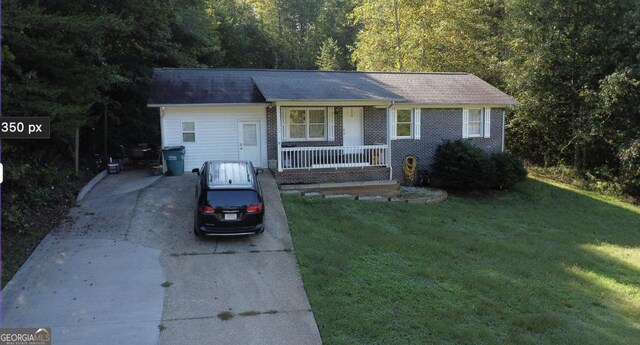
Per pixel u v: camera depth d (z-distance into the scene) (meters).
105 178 16.47
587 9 22.84
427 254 10.67
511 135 27.72
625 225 17.27
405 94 19.41
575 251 12.75
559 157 26.06
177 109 17.03
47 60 11.36
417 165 19.59
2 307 7.33
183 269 8.95
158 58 22.94
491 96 20.44
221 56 34.97
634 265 12.04
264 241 10.52
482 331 7.16
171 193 13.82
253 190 10.36
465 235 12.91
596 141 23.64
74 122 11.39
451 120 19.94
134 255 9.49
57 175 13.75
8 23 9.33
